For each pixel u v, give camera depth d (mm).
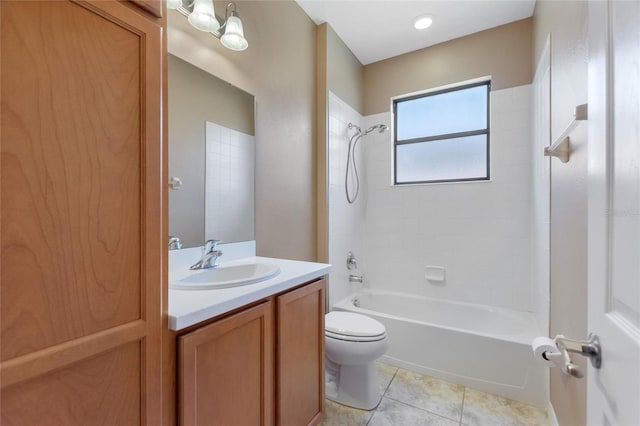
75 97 584
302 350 1316
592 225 598
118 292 657
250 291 1026
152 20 729
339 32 2477
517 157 2361
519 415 1634
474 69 2506
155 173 726
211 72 1488
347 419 1599
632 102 452
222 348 941
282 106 1978
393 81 2873
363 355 1626
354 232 2844
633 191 448
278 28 1941
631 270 454
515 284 2371
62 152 567
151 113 716
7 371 500
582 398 1088
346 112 2678
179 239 1343
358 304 2662
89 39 604
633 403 430
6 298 502
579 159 1132
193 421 838
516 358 1777
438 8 2184
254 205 1744
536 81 2076
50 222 553
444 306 2596
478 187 2520
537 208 2068
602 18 560
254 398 1064
